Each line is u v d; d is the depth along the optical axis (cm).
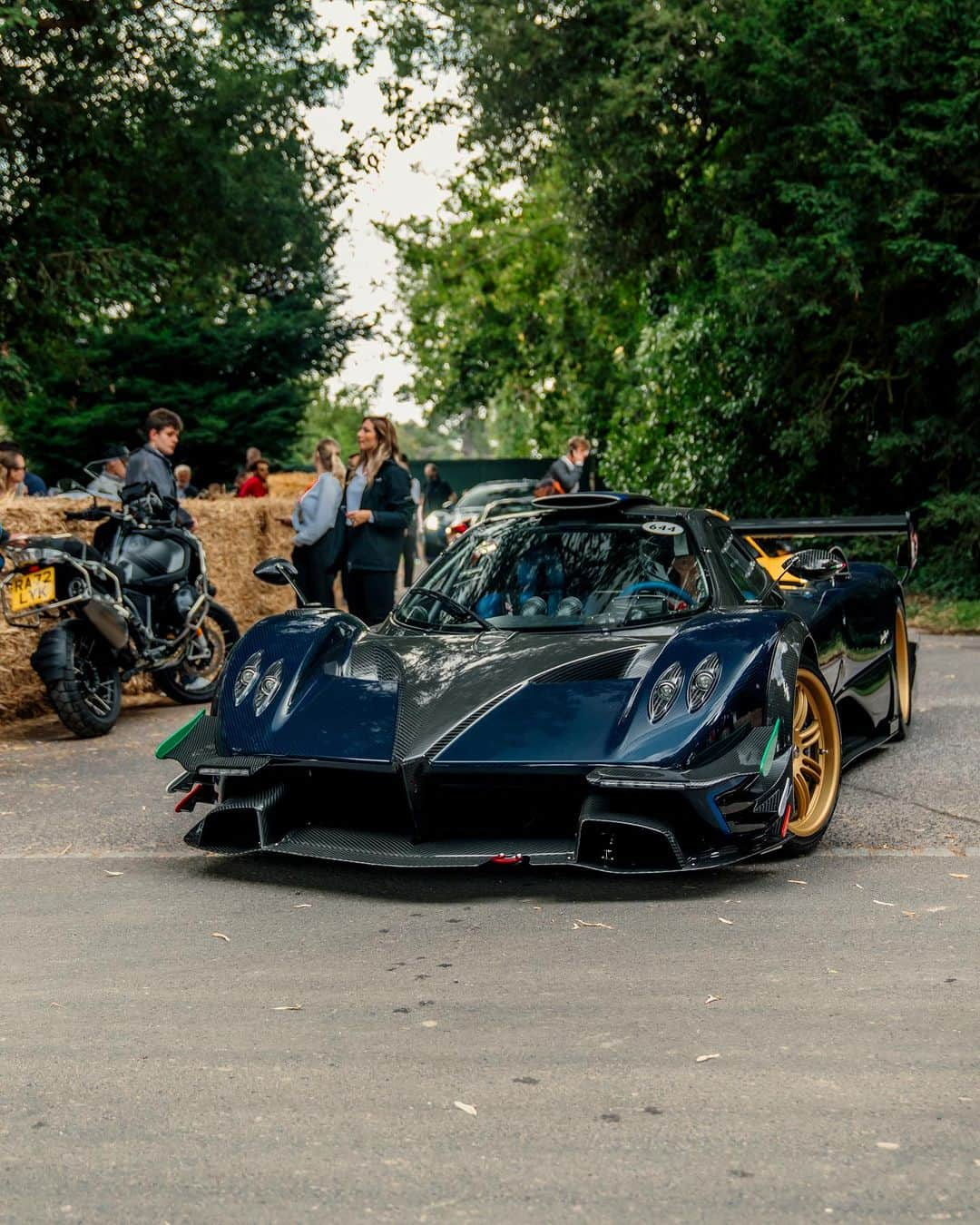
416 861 421
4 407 2733
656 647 477
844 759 621
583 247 2134
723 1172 245
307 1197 239
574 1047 307
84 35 1809
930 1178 242
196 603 866
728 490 1878
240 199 2103
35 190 1825
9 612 761
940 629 1352
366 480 909
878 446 1567
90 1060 304
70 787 637
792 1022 320
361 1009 334
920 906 418
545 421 3881
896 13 1544
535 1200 236
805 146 1583
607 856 423
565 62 1958
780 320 1573
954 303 1495
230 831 466
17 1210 236
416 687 465
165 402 2784
